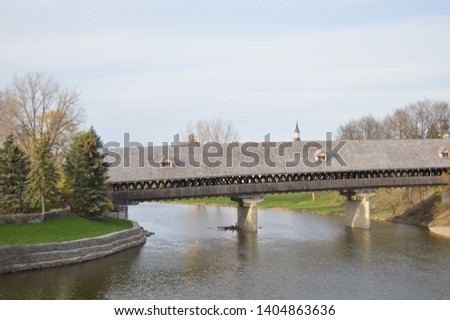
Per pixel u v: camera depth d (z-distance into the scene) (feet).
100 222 206.49
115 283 147.33
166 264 173.47
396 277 156.56
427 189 303.07
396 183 260.62
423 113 410.31
